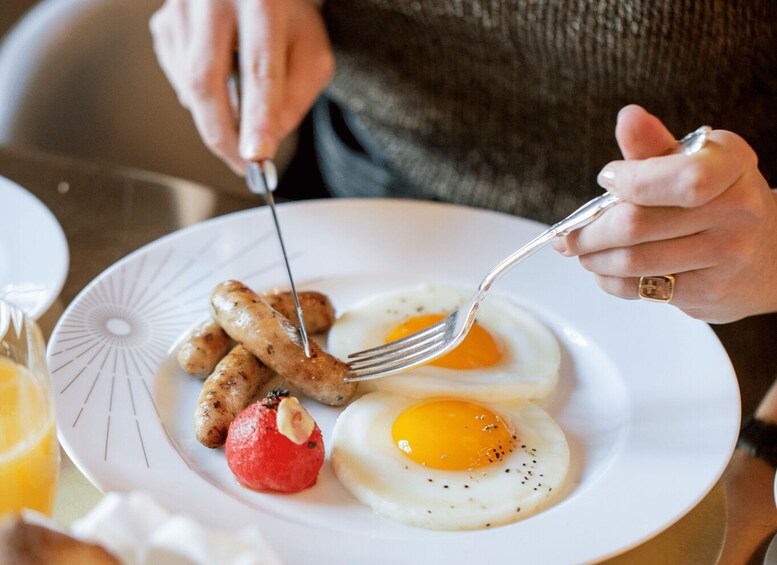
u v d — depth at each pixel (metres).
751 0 0.60
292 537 0.41
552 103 0.68
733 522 0.45
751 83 0.63
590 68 0.65
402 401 0.49
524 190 0.72
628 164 0.42
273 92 0.57
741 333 0.57
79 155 0.77
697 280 0.46
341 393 0.48
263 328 0.48
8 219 0.58
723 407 0.48
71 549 0.32
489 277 0.47
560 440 0.48
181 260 0.57
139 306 0.53
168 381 0.50
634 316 0.55
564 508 0.43
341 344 0.53
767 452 0.48
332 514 0.44
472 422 0.47
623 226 0.43
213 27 0.60
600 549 0.41
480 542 0.42
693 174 0.41
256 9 0.60
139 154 0.80
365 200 0.62
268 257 0.58
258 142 0.55
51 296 0.53
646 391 0.50
